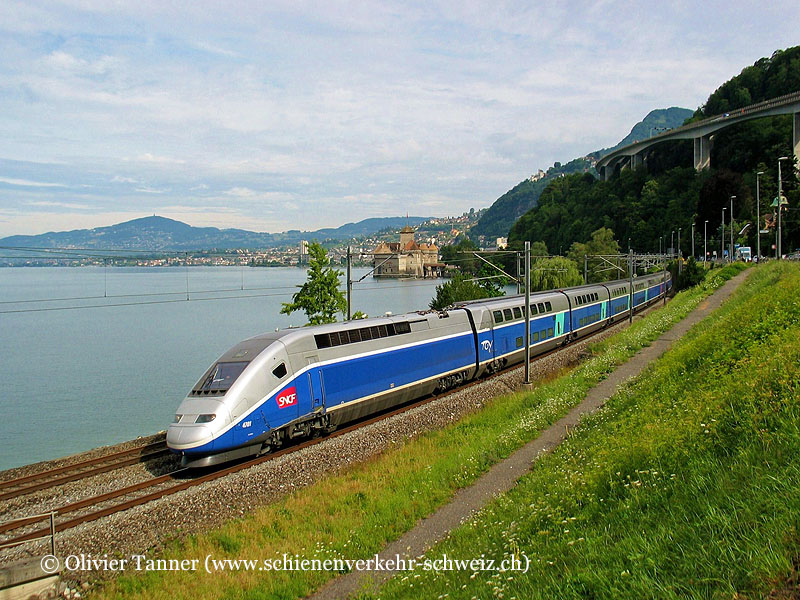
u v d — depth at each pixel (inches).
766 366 618.2
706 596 321.4
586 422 946.7
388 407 1156.5
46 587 519.2
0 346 3115.2
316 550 615.8
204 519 689.0
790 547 331.3
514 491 710.5
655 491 493.7
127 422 1742.1
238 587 550.9
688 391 786.2
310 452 871.1
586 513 530.3
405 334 1187.3
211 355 2753.4
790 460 418.6
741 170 6008.9
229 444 823.7
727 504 403.9
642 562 375.9
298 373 935.7
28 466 895.7
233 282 5821.9
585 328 2027.6
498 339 1478.8
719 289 2503.7
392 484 789.9
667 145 7544.3
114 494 740.7
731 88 6988.2
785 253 3897.6
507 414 1114.1
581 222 7121.1
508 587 428.1
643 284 2883.9
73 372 2410.2
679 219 5693.9
